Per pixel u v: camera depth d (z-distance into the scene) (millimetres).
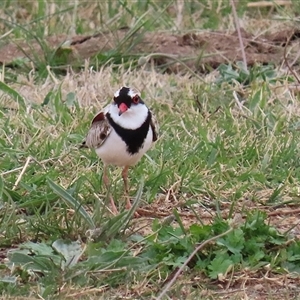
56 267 8945
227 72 15094
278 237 9570
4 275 8969
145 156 11773
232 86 14750
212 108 13750
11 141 12359
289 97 14133
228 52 16109
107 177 10594
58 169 11594
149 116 10094
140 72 15289
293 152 12055
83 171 11477
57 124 12977
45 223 9844
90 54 16172
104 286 8734
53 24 17500
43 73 15344
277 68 15422
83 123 13008
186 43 16484
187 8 18250
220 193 11109
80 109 13539
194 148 12016
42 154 11977
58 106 13531
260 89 13922
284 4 18125
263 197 11023
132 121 9945
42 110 13633
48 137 12508
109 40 16406
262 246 9375
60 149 12062
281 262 9227
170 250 9281
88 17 18016
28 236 9852
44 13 17953
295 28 16719
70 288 8594
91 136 10281
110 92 14453
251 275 9031
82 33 17359
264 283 8938
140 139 10047
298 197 11031
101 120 10180
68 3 18359
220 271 8969
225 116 13344
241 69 15172
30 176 11320
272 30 16984
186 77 15078
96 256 9039
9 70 15609
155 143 12219
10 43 16547
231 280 8938
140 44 16359
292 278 9008
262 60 15859
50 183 9773
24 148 12180
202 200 11000
